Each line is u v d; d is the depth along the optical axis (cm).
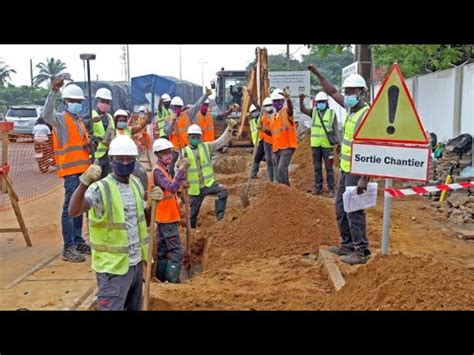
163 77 2916
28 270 735
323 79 756
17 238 935
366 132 585
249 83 1888
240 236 866
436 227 977
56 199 1330
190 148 992
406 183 1302
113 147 471
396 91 570
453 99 1480
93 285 645
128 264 482
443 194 1160
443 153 1366
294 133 1161
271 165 1374
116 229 476
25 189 1477
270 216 868
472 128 1375
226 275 718
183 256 838
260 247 834
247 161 1906
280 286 661
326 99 1222
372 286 551
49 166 1780
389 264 554
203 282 689
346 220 738
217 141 1016
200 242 925
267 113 1348
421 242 874
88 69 753
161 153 743
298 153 1664
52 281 662
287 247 821
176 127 1403
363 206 657
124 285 481
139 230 502
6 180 839
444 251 825
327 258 728
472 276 546
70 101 738
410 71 1744
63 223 755
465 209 1048
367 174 590
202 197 1000
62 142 730
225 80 2428
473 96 1373
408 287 511
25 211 1185
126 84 3041
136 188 502
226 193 1007
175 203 759
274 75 1972
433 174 1259
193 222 1003
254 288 657
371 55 1536
